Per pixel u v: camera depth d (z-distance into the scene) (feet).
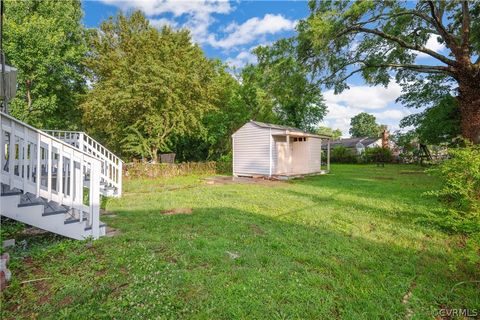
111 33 49.11
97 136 58.44
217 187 35.14
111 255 11.40
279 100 45.80
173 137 56.85
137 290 8.54
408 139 64.85
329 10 34.04
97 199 13.92
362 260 11.26
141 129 51.08
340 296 8.49
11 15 45.62
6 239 13.07
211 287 8.85
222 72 73.00
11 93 22.15
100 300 8.09
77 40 56.49
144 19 50.08
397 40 34.71
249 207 22.13
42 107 49.03
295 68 40.06
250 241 13.61
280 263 10.84
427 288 9.03
